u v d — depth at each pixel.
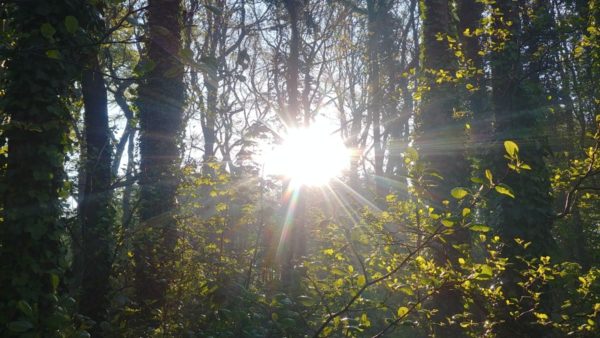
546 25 8.70
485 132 8.88
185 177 9.73
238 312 5.89
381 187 15.57
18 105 5.41
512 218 7.90
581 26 8.71
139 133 10.12
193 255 8.65
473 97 9.38
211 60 3.79
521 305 7.34
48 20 5.33
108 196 8.65
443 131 9.88
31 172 5.43
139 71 3.77
